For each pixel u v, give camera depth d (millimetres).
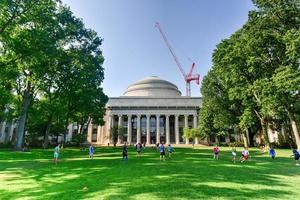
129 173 17109
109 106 105125
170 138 109000
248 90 40938
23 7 27828
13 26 28609
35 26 30891
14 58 30047
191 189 12195
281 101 36812
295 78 31016
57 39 34125
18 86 41969
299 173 18984
